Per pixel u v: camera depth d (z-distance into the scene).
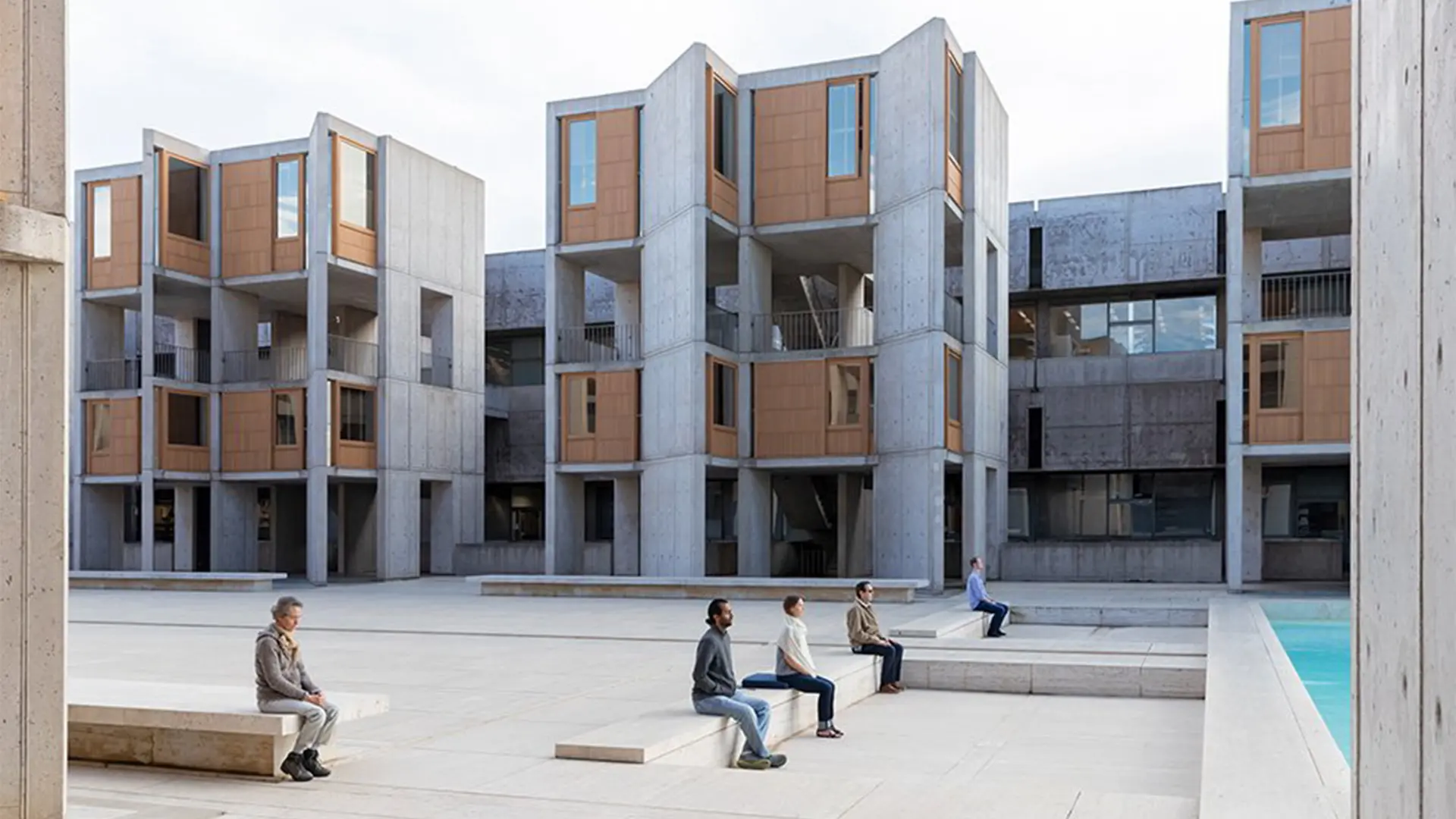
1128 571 34.66
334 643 19.17
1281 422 28.03
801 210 33.53
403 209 41.78
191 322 46.53
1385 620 2.79
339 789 8.48
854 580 28.11
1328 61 27.98
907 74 31.89
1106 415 41.47
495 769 9.07
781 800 7.97
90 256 41.06
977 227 33.66
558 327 36.44
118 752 9.27
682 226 32.72
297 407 39.12
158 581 35.62
